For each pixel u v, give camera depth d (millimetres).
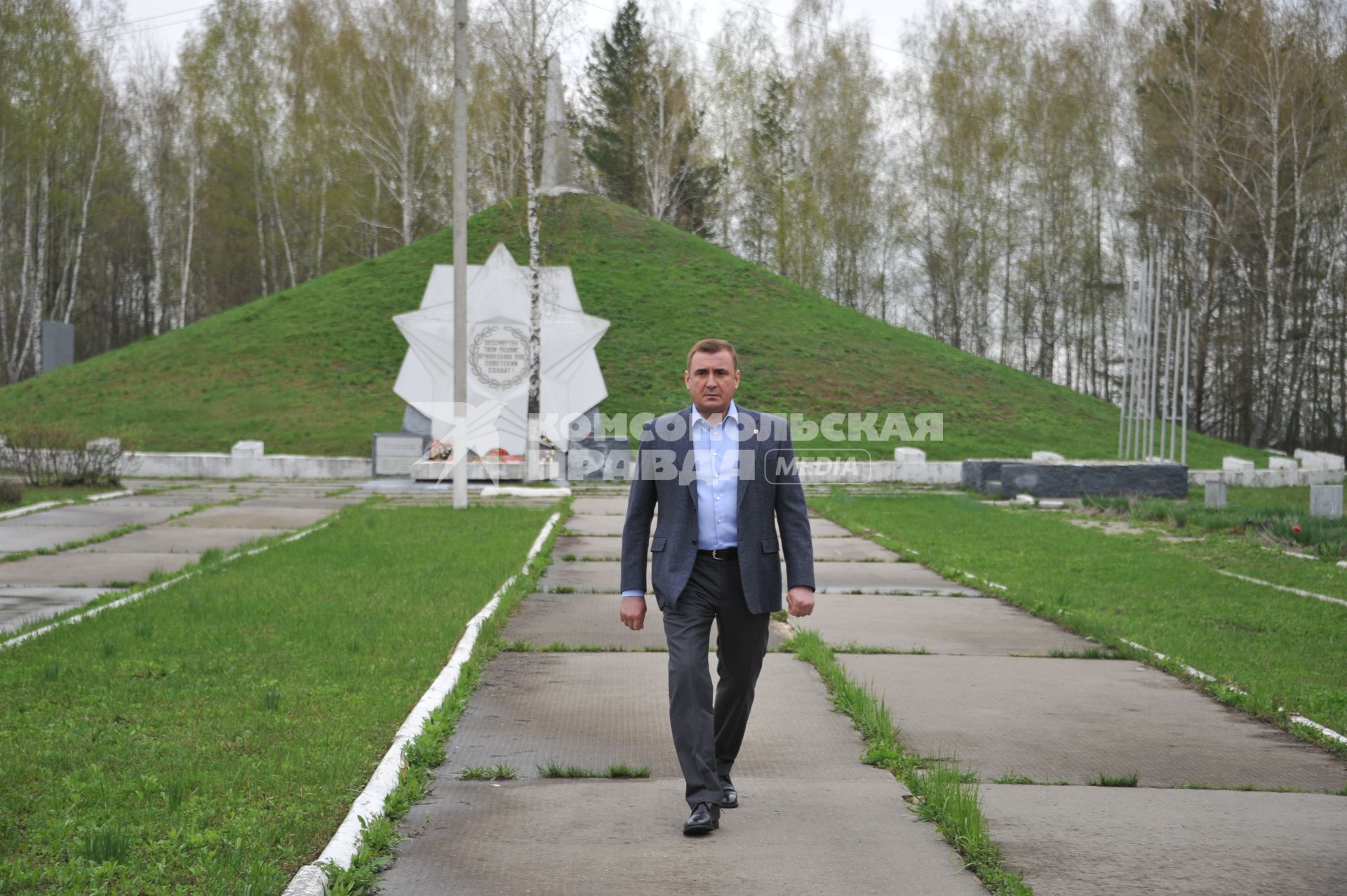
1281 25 43531
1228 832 4605
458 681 6969
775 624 9500
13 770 5125
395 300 39156
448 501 21531
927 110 57219
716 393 4789
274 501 20859
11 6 47000
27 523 16453
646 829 4609
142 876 3959
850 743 5977
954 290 56219
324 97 55688
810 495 24062
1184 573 12570
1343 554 14320
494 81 39031
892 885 4023
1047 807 4926
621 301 39562
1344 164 43125
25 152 47656
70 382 34625
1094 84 54125
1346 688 7285
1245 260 47500
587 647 8266
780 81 59000
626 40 60000
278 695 6395
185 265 56594
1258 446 50500
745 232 64125
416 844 4422
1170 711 6719
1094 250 56875
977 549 14703
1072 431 34906
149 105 61000
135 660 7395
